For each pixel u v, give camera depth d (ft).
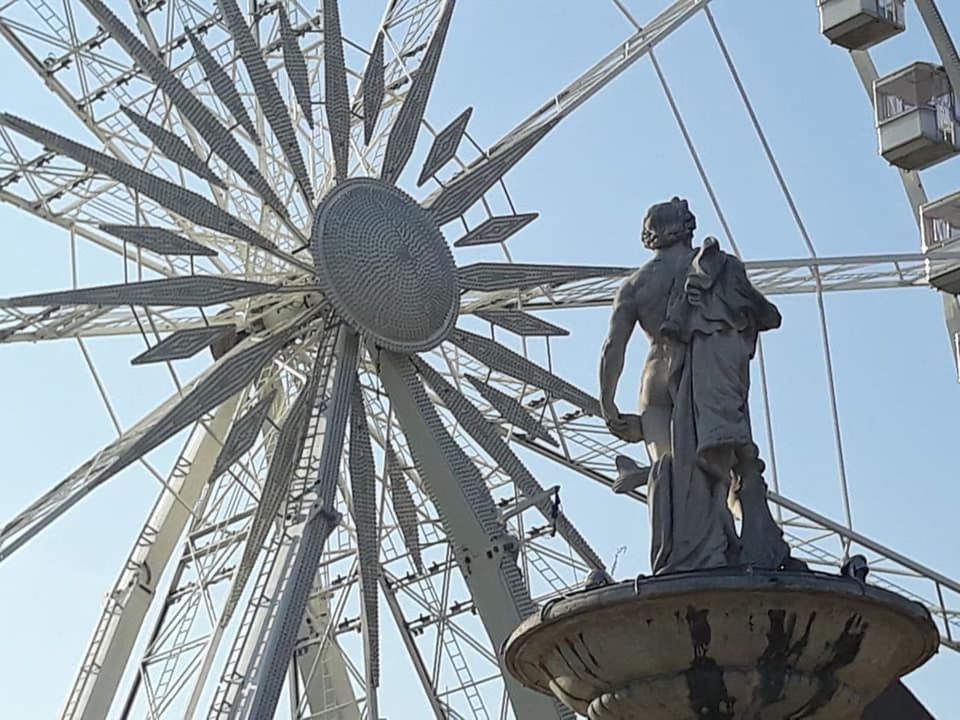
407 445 145.59
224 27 161.79
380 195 146.82
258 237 138.41
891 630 57.88
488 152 157.99
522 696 133.49
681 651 57.16
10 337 137.39
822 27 111.04
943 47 96.94
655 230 65.82
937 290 123.34
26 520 125.49
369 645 134.41
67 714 151.64
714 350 62.54
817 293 151.12
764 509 62.08
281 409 152.76
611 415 64.75
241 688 122.21
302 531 130.00
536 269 152.05
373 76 151.43
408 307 143.84
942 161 112.16
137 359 131.34
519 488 143.13
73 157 130.72
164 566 156.97
